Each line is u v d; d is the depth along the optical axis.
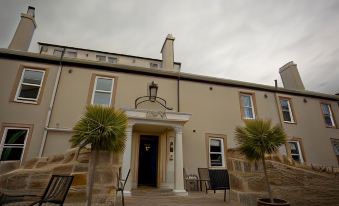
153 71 10.53
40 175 4.67
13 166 4.94
